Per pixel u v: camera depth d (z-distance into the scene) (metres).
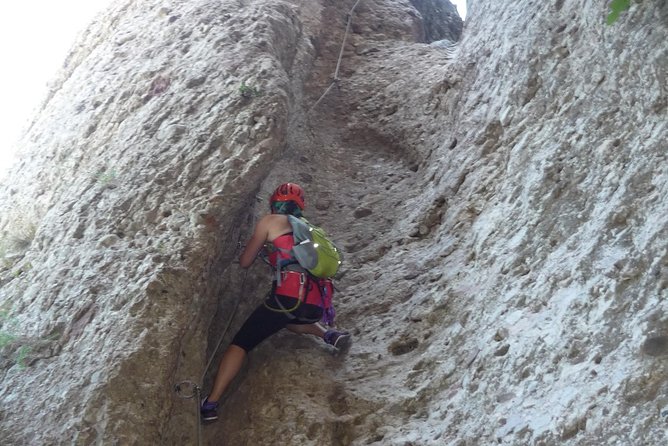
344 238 6.52
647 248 3.97
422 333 5.16
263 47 6.34
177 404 4.82
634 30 4.86
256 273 6.05
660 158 4.27
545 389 3.98
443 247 5.70
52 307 4.83
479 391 4.37
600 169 4.67
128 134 5.86
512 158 5.48
